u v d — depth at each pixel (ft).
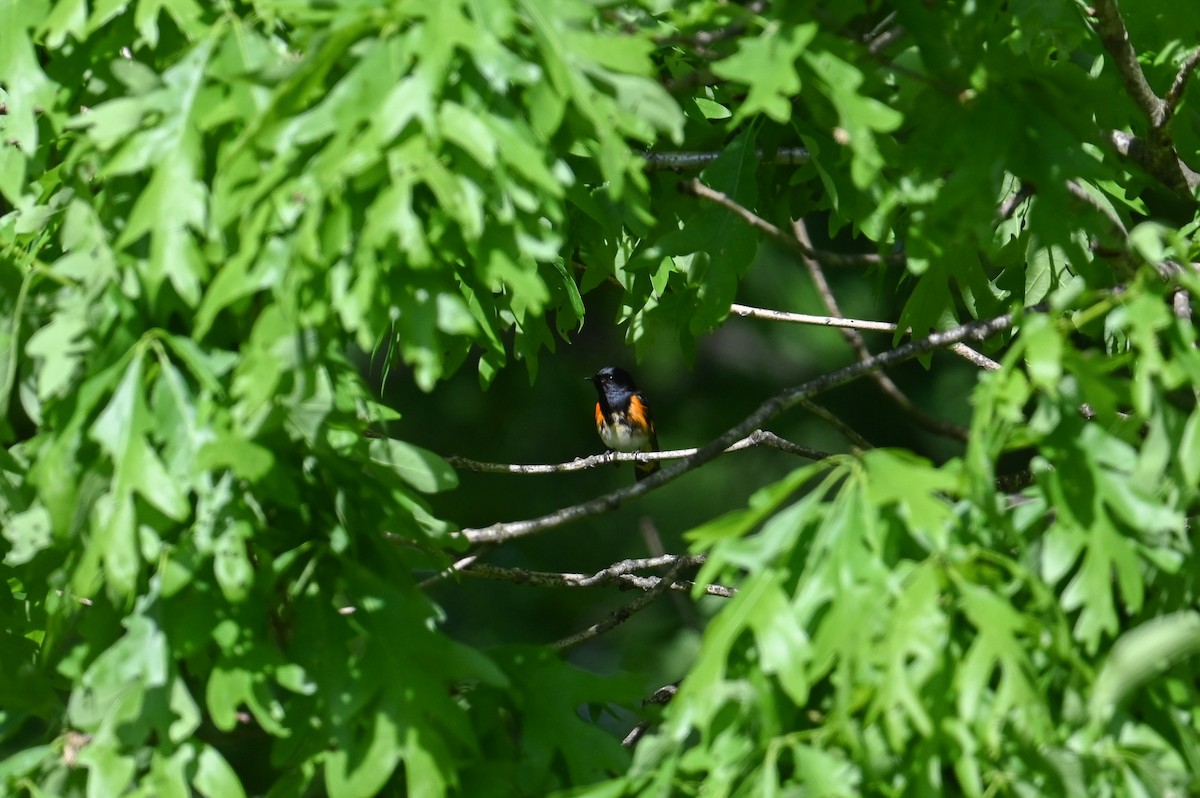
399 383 67.05
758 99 16.02
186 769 17.34
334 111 15.80
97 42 20.63
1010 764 15.92
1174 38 26.91
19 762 17.99
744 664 17.57
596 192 26.20
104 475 17.83
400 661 18.04
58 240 21.86
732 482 68.80
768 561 16.12
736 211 22.11
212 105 17.62
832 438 68.44
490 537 22.82
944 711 15.56
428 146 15.67
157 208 17.01
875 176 18.54
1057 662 16.63
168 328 18.93
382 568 19.31
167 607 17.60
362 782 17.40
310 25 17.01
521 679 20.18
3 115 23.89
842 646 15.30
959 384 67.72
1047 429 16.67
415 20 16.43
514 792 18.99
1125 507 16.17
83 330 17.76
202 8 19.57
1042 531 17.80
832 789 15.25
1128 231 28.66
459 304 16.92
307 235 15.24
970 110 19.01
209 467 16.34
